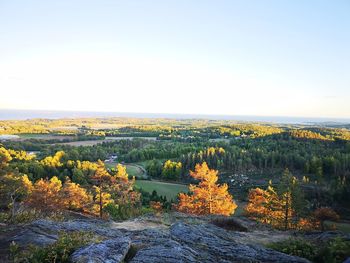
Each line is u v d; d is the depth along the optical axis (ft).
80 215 99.45
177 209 113.39
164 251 32.58
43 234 40.47
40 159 301.63
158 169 283.59
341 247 37.24
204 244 39.19
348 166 263.08
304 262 33.60
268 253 36.40
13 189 97.35
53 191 108.27
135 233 43.83
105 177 123.65
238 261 33.83
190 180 267.18
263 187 240.53
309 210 170.91
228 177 275.59
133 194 135.64
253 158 310.45
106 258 29.71
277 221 100.07
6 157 97.86
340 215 175.11
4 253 32.78
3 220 57.82
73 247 32.91
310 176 269.85
